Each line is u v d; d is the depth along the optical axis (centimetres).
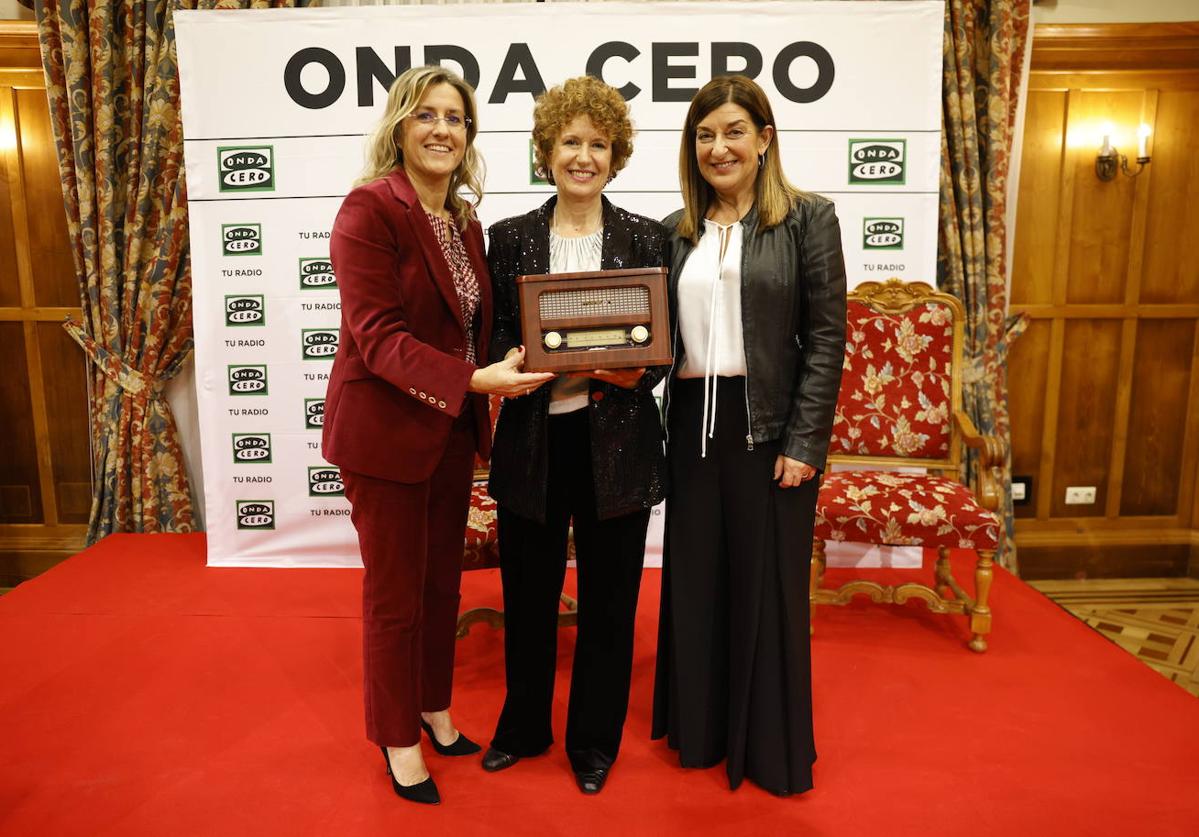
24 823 174
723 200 176
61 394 375
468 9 302
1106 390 376
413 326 165
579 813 177
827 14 303
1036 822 172
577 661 183
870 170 311
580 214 172
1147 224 364
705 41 304
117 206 349
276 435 326
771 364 170
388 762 183
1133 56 350
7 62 354
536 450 170
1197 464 379
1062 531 382
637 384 173
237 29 304
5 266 366
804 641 179
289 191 312
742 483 174
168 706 223
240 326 320
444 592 190
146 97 338
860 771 192
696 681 184
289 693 231
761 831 171
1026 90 342
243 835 170
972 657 252
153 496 360
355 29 304
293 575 322
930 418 279
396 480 165
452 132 164
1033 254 365
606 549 174
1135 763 195
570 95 161
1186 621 335
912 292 283
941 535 250
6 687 233
